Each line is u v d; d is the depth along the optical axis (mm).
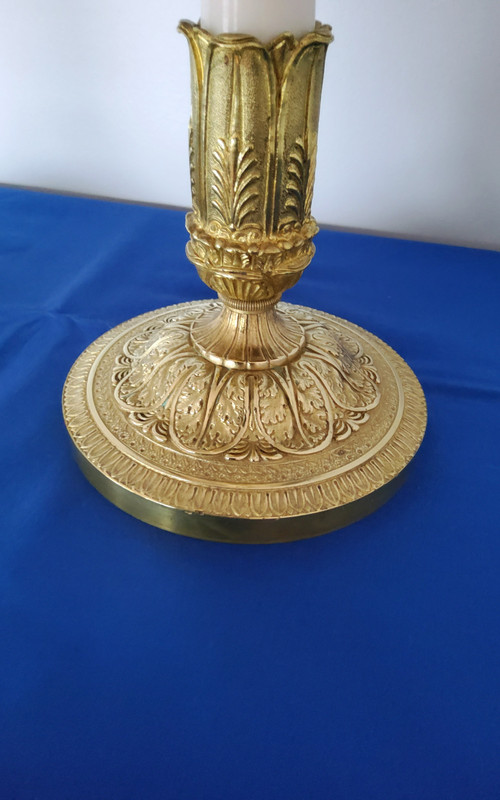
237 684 531
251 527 624
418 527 688
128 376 787
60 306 1030
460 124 1113
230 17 535
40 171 1399
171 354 765
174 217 1327
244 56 517
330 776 472
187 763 474
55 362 902
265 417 697
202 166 614
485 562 654
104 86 1221
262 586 616
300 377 734
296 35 550
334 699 524
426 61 1048
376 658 559
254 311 732
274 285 668
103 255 1184
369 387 800
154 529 667
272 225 626
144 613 584
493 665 559
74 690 518
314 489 650
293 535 639
